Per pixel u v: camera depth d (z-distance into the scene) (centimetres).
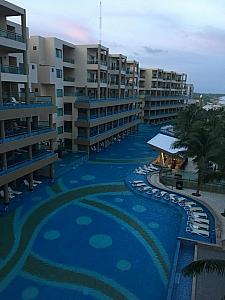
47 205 3148
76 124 5181
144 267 2120
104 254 2270
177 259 2142
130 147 6462
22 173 3112
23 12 3048
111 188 3756
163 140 4850
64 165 4541
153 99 10006
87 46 5394
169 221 2877
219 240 2369
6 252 2261
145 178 4150
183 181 3681
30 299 1775
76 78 5600
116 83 6919
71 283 1928
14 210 2983
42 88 4766
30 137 3188
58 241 2439
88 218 2883
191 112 5950
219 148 2795
